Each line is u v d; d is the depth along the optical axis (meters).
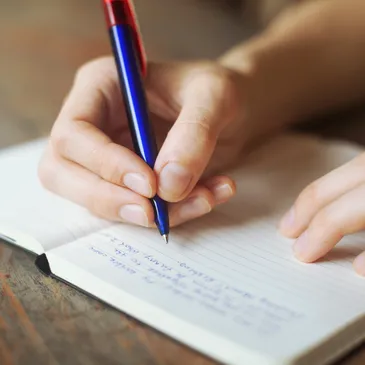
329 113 0.60
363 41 0.61
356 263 0.39
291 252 0.40
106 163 0.40
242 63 0.54
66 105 0.44
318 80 0.59
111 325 0.36
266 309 0.36
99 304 0.37
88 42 0.75
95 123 0.44
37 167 0.47
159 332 0.35
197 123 0.41
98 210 0.41
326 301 0.36
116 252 0.40
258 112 0.53
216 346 0.34
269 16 0.89
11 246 0.41
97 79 0.46
